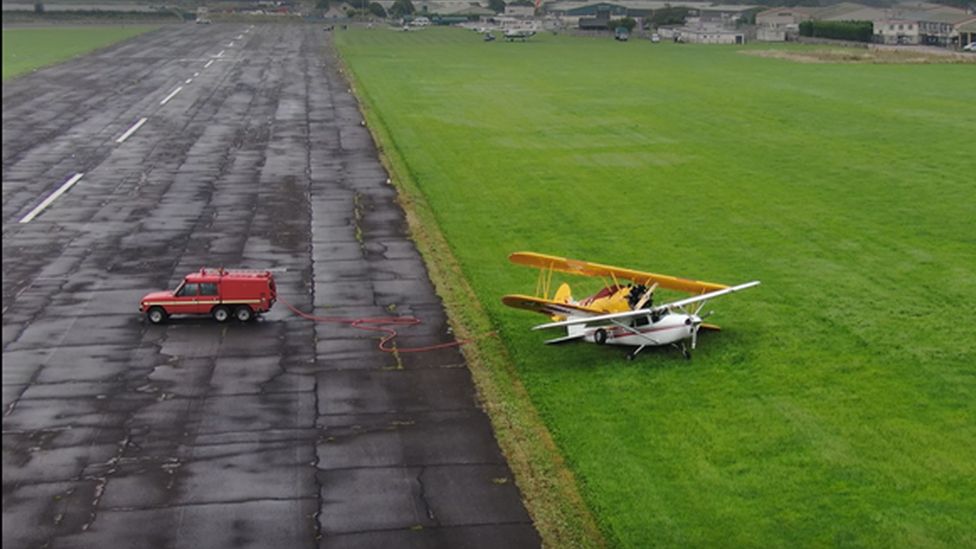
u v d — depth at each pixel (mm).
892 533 25688
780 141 82375
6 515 27234
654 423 31953
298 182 68438
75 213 60344
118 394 34812
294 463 30016
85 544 25891
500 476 29078
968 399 33031
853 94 112750
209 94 115562
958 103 104312
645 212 59062
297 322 41719
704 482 28359
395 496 28109
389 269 48969
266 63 155375
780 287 44750
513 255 39219
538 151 79000
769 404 33062
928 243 51562
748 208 59656
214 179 69625
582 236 54156
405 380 35875
